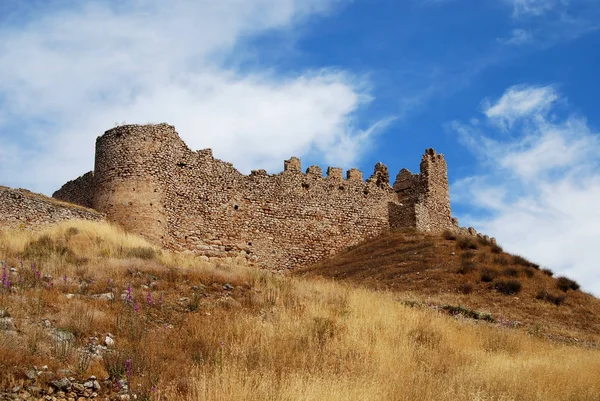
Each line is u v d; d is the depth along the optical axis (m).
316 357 16.58
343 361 16.69
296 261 46.12
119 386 13.12
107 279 21.23
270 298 22.39
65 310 16.78
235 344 16.27
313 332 18.69
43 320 15.82
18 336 14.36
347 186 50.97
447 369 17.73
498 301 34.59
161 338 16.39
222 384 13.41
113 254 26.88
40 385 12.41
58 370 13.18
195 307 19.77
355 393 13.79
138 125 40.00
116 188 38.56
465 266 39.22
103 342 15.39
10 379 12.30
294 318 19.72
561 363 19.16
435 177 57.50
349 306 22.94
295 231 46.66
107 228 32.72
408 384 15.28
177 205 40.56
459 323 24.58
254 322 18.62
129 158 39.12
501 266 39.94
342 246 49.06
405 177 58.16
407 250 45.22
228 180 43.91
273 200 46.12
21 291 17.81
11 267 21.28
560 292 36.44
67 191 44.84
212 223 42.19
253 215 44.66
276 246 45.31
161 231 39.00
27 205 33.56
